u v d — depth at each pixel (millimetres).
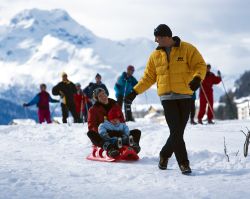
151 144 9859
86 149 10148
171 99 6758
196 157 7855
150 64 6980
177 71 6699
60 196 5242
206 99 16312
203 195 5258
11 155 9211
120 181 6223
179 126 6742
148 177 6438
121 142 8133
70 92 18219
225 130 11844
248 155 7633
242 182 5965
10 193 5355
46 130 13680
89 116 8570
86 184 5992
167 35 6691
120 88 16438
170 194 5355
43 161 8250
